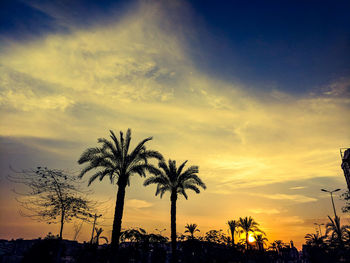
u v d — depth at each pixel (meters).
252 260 49.47
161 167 28.25
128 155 22.09
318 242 34.72
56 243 16.94
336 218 35.94
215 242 34.56
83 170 20.66
